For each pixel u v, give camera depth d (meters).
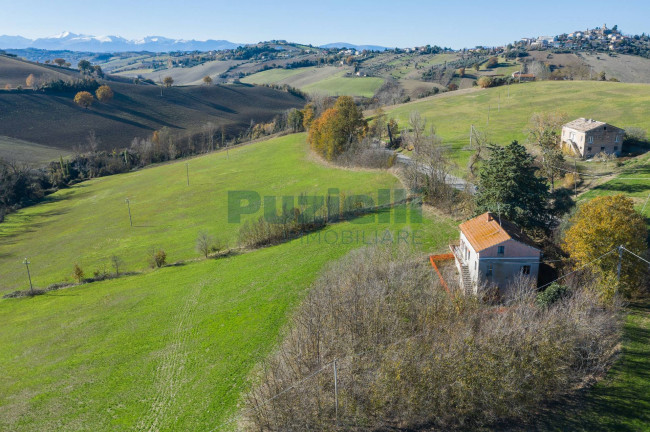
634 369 31.88
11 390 41.19
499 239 42.00
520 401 29.83
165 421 34.41
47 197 125.81
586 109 122.25
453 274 47.81
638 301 39.62
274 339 42.34
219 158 136.50
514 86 162.12
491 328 32.34
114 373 41.56
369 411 30.27
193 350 43.03
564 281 41.25
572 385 31.61
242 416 33.03
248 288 53.41
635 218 40.34
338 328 36.56
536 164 78.50
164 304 53.81
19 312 58.66
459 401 29.48
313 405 30.64
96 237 86.31
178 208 96.31
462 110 140.75
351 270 45.50
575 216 46.88
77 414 36.69
